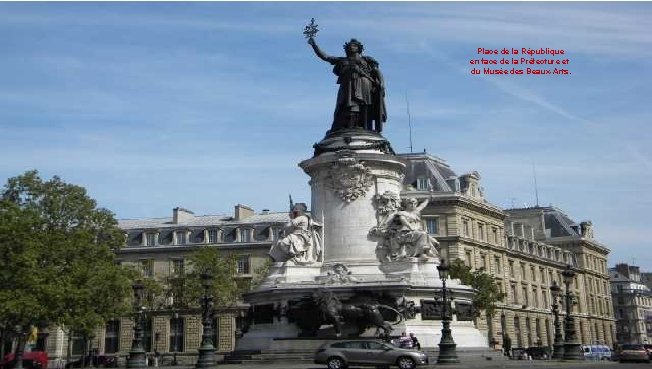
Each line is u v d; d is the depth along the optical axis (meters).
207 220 99.44
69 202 56.59
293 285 33.66
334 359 27.45
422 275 33.94
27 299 43.72
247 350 33.38
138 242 95.25
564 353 37.34
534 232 127.31
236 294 76.00
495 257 98.81
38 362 65.50
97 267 51.88
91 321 48.72
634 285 188.25
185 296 74.31
